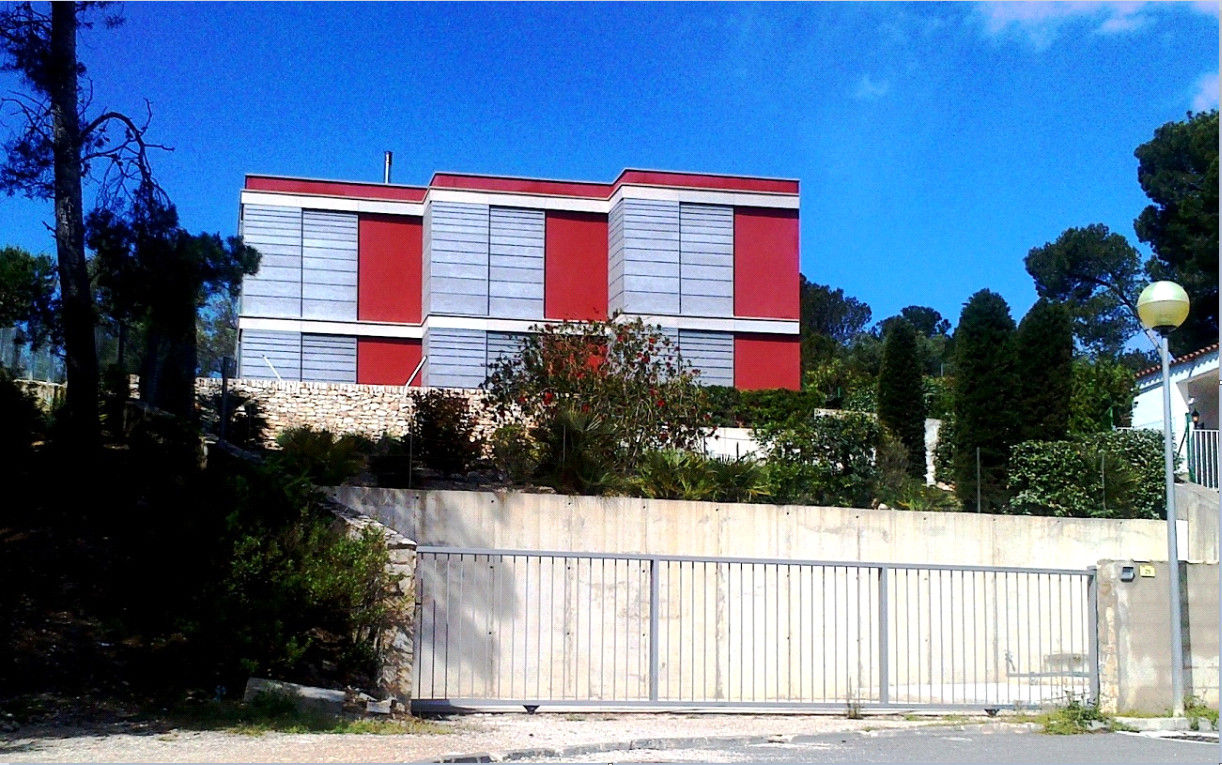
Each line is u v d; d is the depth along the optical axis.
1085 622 15.25
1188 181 41.84
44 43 16.16
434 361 31.03
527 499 16.16
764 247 32.72
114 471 15.93
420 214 32.97
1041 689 15.41
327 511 13.40
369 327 32.09
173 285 16.94
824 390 38.91
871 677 15.60
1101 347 58.34
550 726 11.67
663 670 16.23
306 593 11.80
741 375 32.16
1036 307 23.27
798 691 16.66
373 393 25.14
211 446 18.33
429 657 15.34
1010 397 22.67
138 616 12.13
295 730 9.84
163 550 12.31
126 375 21.36
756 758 10.13
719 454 21.78
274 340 31.34
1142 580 13.94
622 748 10.45
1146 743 11.62
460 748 9.62
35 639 11.21
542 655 15.77
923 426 26.81
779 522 17.06
